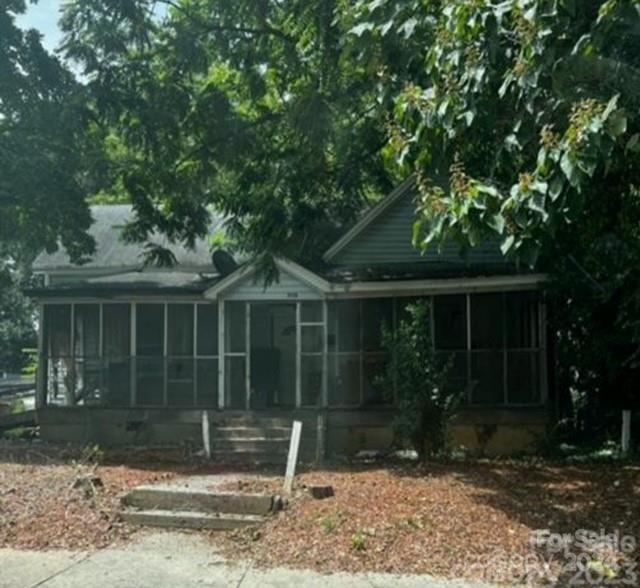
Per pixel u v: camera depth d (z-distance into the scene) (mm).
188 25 14344
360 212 16047
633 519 6547
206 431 11344
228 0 14180
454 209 4855
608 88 5020
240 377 14180
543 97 5262
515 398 12898
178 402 14406
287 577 5320
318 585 5133
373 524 6395
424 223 5469
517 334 13367
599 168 6199
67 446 12469
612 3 4277
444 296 13852
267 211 13227
